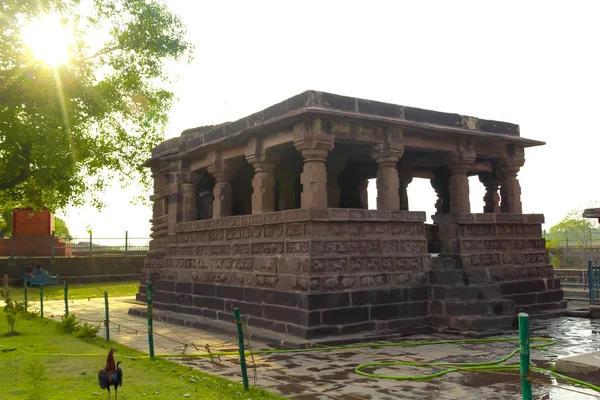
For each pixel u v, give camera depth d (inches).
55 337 403.5
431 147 456.1
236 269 451.2
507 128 509.4
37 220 1117.7
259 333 379.2
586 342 351.3
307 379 255.3
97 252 1190.3
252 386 238.8
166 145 682.2
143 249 1214.3
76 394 231.9
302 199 392.2
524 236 506.3
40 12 550.6
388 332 381.4
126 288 936.9
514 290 477.7
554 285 510.6
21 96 563.8
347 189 625.3
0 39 536.7
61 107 567.5
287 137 411.5
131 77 690.2
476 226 471.8
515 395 224.2
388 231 414.0
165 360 305.9
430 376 255.8
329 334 360.8
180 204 595.5
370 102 415.2
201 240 514.3
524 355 142.1
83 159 661.3
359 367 277.9
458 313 401.4
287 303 378.9
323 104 388.5
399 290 406.3
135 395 228.8
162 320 501.7
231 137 454.3
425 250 433.7
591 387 195.9
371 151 434.0
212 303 476.1
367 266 395.2
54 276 995.9
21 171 605.0
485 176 561.6
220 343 367.6
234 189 608.1
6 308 451.2
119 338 397.1
